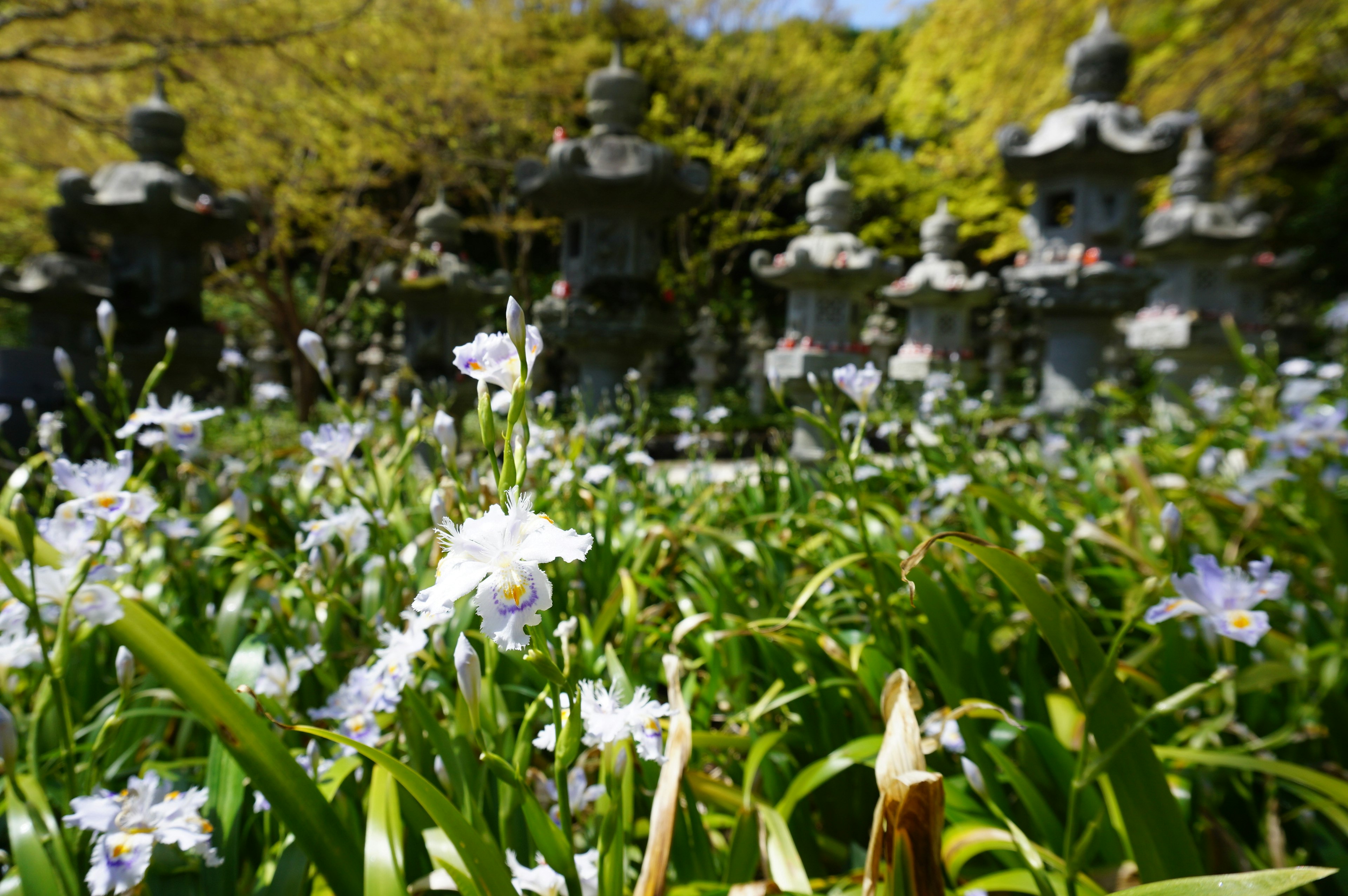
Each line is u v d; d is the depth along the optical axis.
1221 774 1.81
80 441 4.57
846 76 20.73
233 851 1.33
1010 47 12.91
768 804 1.66
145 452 5.16
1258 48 12.82
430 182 14.91
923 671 2.04
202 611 2.48
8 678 1.65
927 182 20.88
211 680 1.24
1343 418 2.81
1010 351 19.86
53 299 8.34
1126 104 13.47
